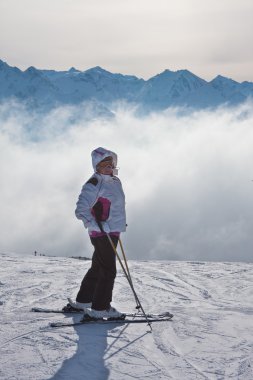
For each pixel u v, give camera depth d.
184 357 4.46
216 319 5.96
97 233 5.69
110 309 5.77
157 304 7.25
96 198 5.66
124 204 5.81
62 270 10.84
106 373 4.02
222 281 9.64
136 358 4.41
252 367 4.17
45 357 4.39
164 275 10.26
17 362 4.25
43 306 6.90
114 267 5.73
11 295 7.77
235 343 4.90
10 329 5.34
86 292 6.24
